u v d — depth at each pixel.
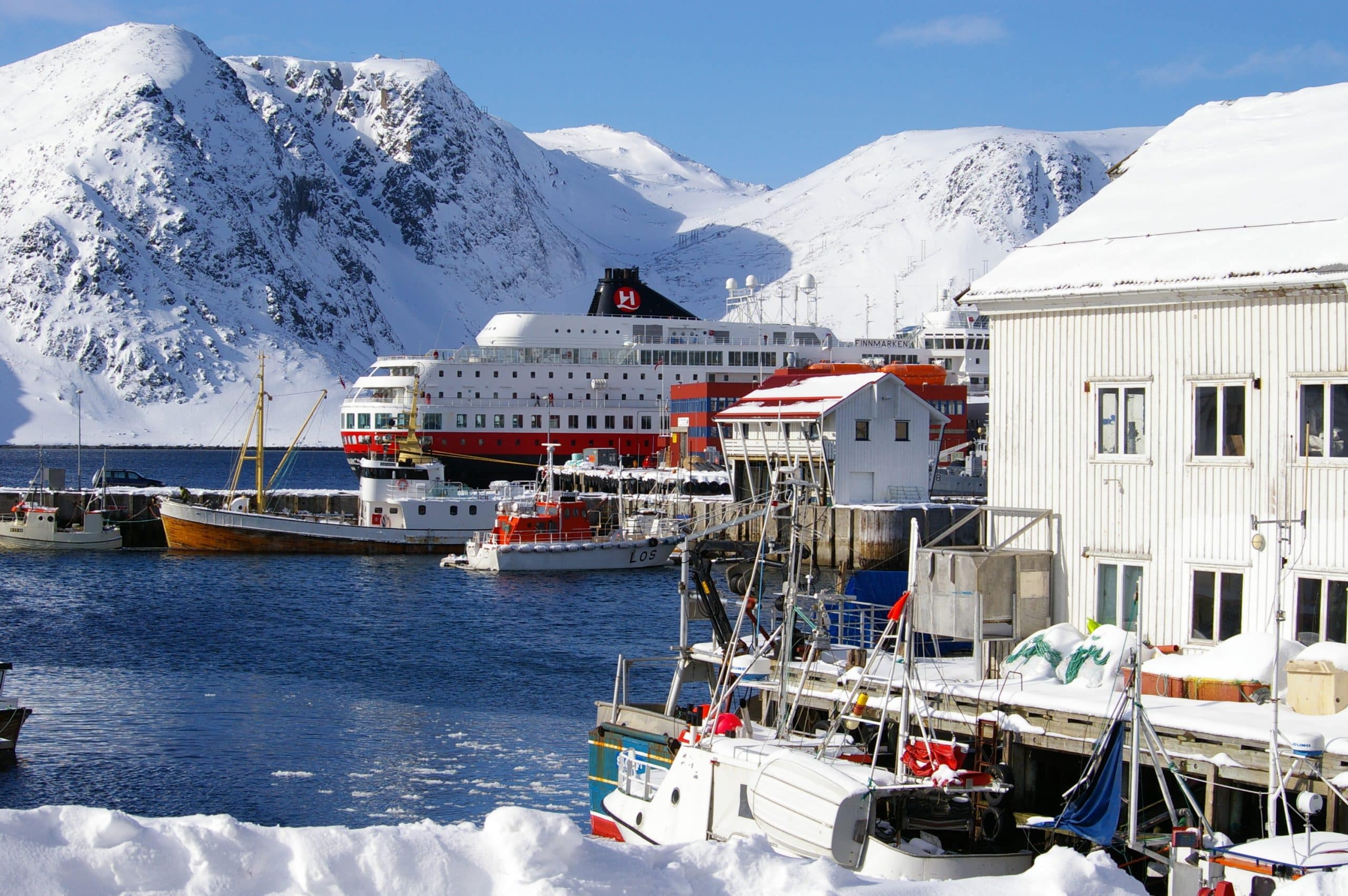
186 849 12.77
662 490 107.94
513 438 132.38
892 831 21.02
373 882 12.76
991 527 30.34
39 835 12.63
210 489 174.25
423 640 57.00
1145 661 24.84
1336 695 21.92
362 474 95.81
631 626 60.94
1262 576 25.73
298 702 43.75
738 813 22.31
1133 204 31.66
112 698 44.09
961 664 28.30
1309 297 25.23
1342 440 24.80
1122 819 22.55
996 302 30.03
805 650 28.81
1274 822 19.12
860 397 79.19
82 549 92.88
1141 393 27.86
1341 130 31.02
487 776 34.72
